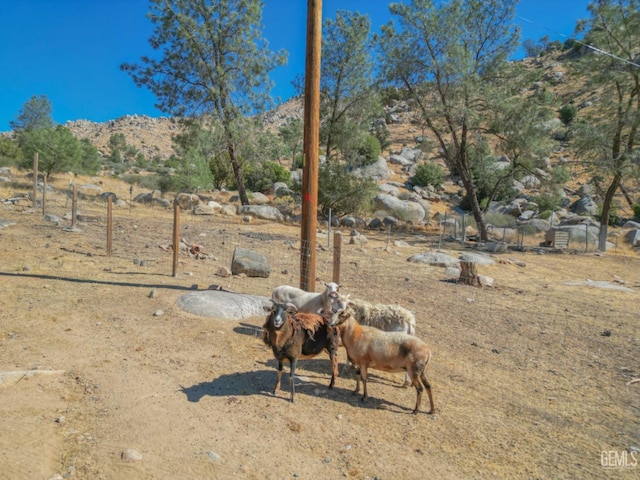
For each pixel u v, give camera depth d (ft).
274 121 416.26
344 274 54.49
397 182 183.62
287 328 22.33
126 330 29.94
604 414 23.45
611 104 100.58
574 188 174.09
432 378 26.78
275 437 19.47
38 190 95.14
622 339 35.86
